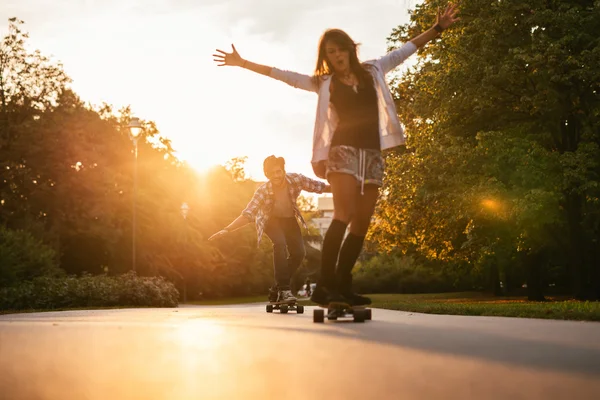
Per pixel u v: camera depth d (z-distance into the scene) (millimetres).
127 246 45281
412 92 27109
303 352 2367
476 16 22812
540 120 22797
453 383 1607
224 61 4824
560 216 22453
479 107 22359
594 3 20766
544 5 21406
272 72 4766
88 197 40500
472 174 22203
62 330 3543
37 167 38875
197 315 6117
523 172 20969
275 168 7582
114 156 43750
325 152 4496
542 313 6199
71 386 1621
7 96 39750
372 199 4605
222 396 1463
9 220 38062
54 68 40625
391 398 1415
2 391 1544
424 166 22969
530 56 20500
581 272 22656
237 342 2783
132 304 23062
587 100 21672
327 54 4531
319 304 4336
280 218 7633
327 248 4332
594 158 21172
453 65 22625
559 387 1518
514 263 31781
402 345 2545
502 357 2098
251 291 67812
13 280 23297
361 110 4520
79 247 43500
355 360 2107
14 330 3539
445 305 9594
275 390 1542
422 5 23750
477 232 23250
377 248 30922
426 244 26609
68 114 41188
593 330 3141
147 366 2006
